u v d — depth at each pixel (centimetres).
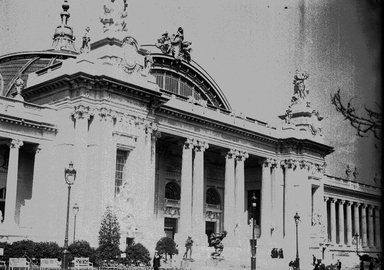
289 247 8175
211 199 8588
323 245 8612
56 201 5284
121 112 5541
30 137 5294
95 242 5038
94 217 5156
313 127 8662
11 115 5097
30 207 5275
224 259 6056
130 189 5478
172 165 7806
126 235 5178
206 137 7319
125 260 4909
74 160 5266
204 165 8388
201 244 6894
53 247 4534
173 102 6962
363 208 10512
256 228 8562
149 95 5803
